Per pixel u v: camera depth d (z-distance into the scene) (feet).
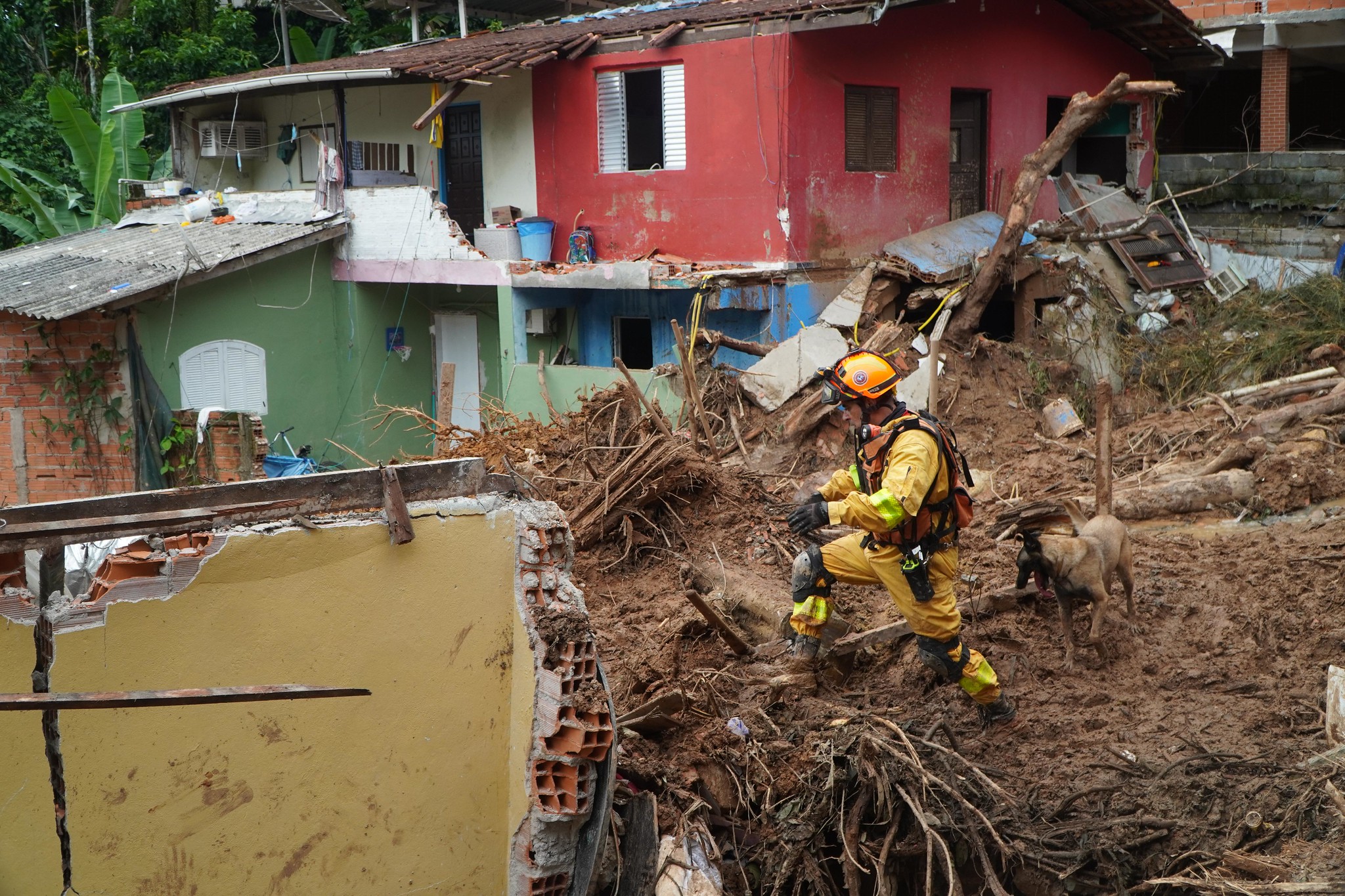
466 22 67.77
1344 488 28.27
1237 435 32.35
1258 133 63.93
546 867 13.05
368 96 55.26
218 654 12.30
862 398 17.10
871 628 22.04
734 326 44.27
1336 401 32.86
